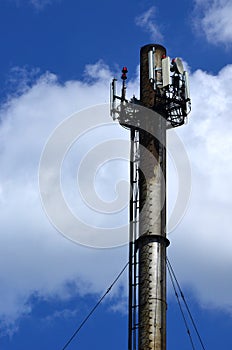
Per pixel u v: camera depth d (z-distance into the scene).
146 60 43.66
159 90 42.16
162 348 36.78
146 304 37.69
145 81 43.16
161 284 38.19
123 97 43.31
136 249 39.44
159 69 42.94
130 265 39.22
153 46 43.84
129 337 37.44
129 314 38.00
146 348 36.66
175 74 42.53
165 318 37.62
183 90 42.28
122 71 44.22
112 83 43.62
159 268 38.47
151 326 37.09
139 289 38.31
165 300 38.03
